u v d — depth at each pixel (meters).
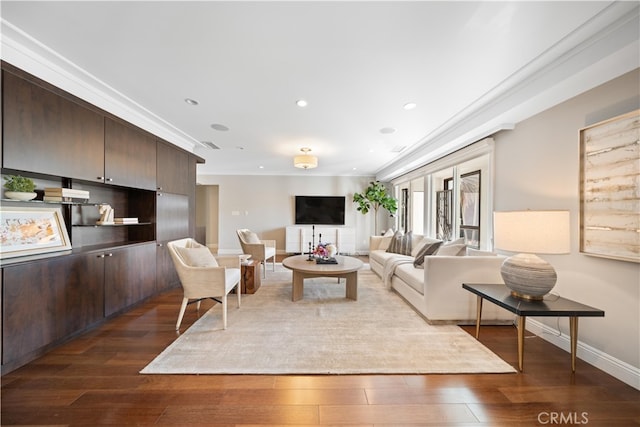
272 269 5.17
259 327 2.49
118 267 2.69
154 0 1.37
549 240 1.75
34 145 1.92
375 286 3.94
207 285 2.46
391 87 2.32
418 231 5.65
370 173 7.11
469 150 3.42
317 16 1.49
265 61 1.94
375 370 1.82
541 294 1.87
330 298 3.37
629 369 1.69
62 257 2.11
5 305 1.73
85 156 2.35
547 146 2.34
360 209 6.96
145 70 2.07
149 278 3.16
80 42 1.73
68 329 2.15
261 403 1.51
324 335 2.34
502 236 1.95
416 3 1.39
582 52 1.69
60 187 2.41
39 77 1.95
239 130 3.54
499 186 2.98
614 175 1.75
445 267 2.59
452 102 2.61
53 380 1.69
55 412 1.43
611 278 1.81
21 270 1.82
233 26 1.57
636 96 1.68
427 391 1.63
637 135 1.62
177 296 3.36
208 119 3.13
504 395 1.60
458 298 2.60
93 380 1.69
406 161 4.98
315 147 4.42
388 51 1.81
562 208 2.19
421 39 1.68
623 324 1.73
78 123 2.28
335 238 6.99
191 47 1.78
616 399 1.56
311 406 1.50
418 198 5.67
